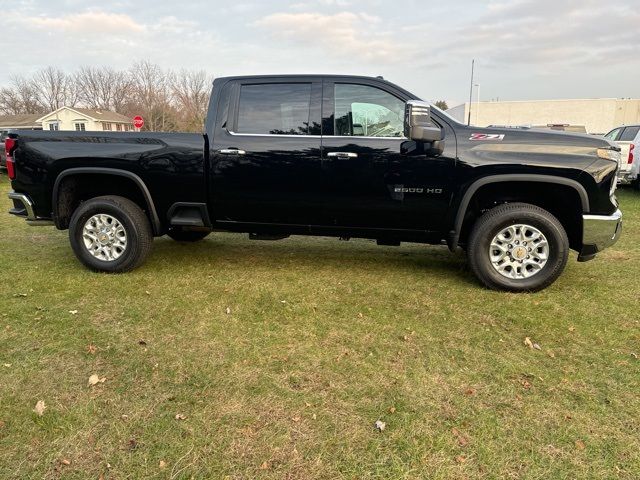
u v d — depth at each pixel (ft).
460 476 6.71
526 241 13.52
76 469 6.75
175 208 14.74
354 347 10.43
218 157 14.14
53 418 7.80
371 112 13.79
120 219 14.76
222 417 7.91
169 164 14.33
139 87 183.42
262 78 14.25
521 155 13.00
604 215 13.05
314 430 7.62
